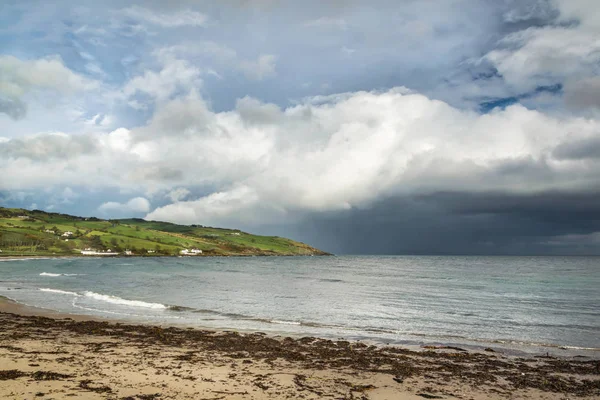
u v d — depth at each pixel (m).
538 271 126.56
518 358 20.12
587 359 20.38
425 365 18.12
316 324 29.77
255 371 15.84
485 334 27.36
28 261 158.38
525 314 36.59
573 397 14.03
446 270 133.12
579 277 96.50
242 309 37.41
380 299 47.47
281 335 25.00
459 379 15.89
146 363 16.30
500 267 159.88
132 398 11.73
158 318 30.48
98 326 25.70
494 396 13.92
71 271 99.75
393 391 14.00
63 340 20.94
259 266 158.62
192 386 13.32
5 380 12.82
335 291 57.31
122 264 151.25
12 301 38.81
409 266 171.00
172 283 67.19
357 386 14.32
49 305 36.44
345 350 20.86
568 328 29.86
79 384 12.77
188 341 21.88
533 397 13.94
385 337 25.47
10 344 19.30
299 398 12.67
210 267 139.50
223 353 19.14
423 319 33.31
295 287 63.59
